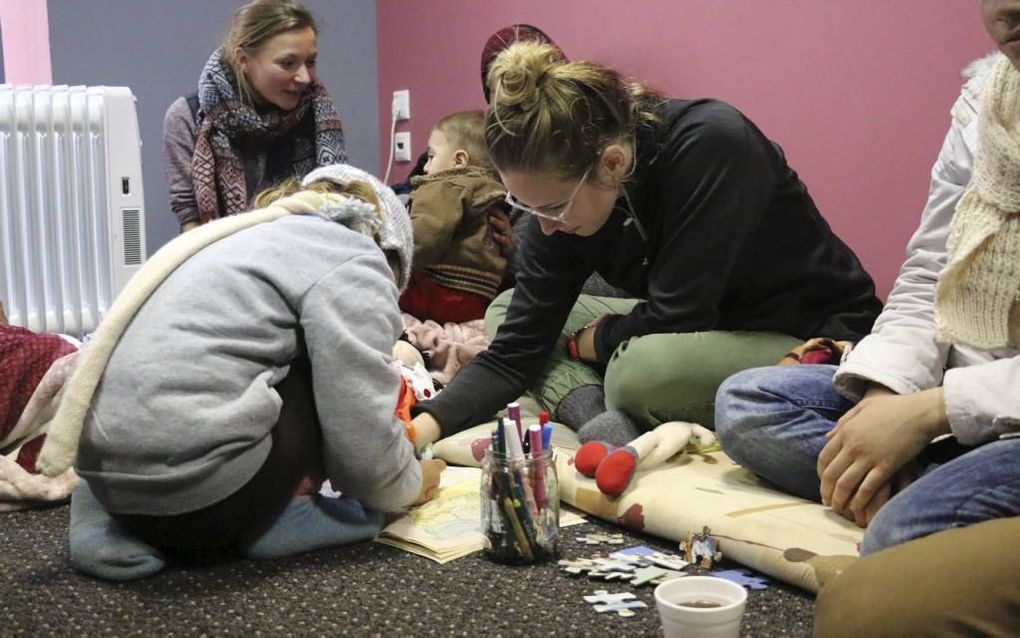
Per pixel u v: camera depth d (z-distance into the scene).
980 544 0.88
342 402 1.31
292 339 1.34
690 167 1.63
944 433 1.19
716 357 1.68
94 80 3.10
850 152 2.12
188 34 3.21
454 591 1.24
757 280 1.74
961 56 1.90
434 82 3.26
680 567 1.29
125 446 1.26
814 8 2.15
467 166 2.49
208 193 2.67
